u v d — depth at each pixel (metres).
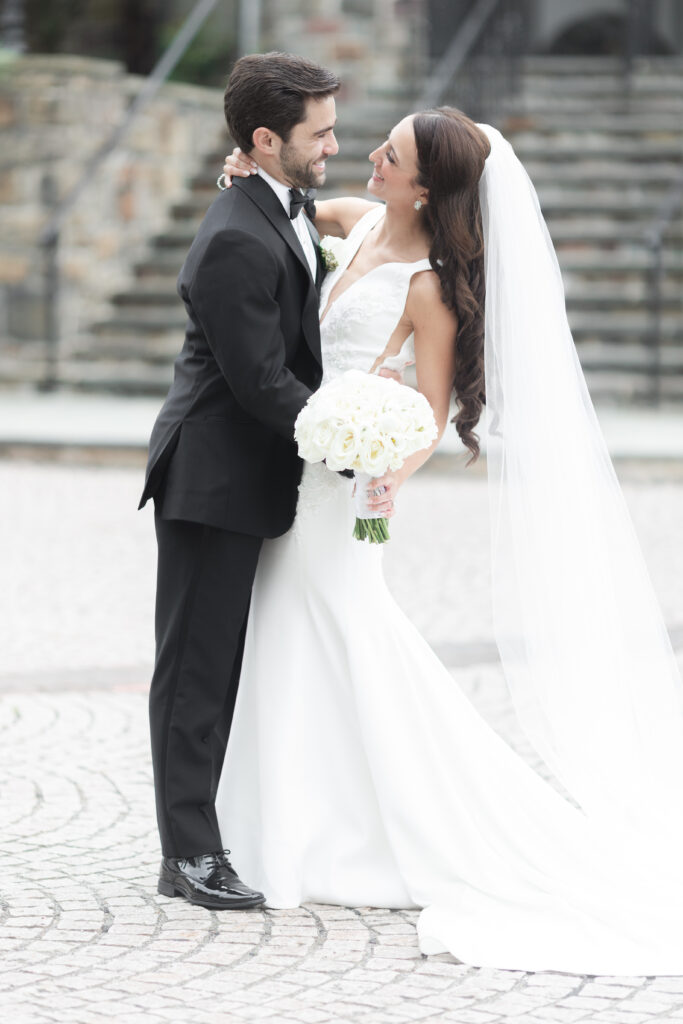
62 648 13.77
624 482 22.14
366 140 31.47
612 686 8.48
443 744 8.26
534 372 8.33
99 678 12.81
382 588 8.38
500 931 7.74
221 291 7.62
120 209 30.11
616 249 29.06
